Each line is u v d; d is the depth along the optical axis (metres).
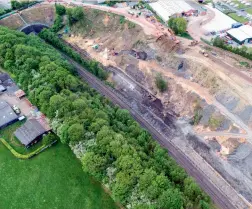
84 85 166.38
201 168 142.88
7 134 144.75
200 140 153.38
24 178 130.62
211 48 189.50
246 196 132.38
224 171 141.00
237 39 199.88
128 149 120.69
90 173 119.06
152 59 191.00
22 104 155.50
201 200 114.38
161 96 175.88
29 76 159.12
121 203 114.44
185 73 179.25
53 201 123.38
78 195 124.12
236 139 148.75
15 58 168.62
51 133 142.50
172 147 151.88
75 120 132.50
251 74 169.50
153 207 104.19
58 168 132.62
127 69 191.50
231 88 163.12
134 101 175.75
